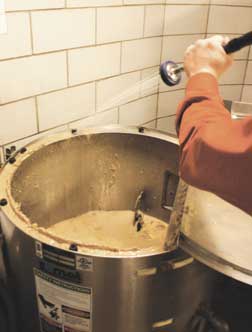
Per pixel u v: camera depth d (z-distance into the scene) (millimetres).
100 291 604
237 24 1201
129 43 1098
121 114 1189
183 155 457
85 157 988
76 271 588
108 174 1048
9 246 686
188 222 641
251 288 690
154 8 1102
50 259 597
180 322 685
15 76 873
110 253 566
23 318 774
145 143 978
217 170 406
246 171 384
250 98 1329
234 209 683
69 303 638
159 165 998
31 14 843
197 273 625
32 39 869
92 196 1076
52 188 958
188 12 1157
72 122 1061
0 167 845
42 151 875
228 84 1283
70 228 1035
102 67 1062
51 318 683
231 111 1003
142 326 658
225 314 725
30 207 894
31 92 923
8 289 752
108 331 660
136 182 1062
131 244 988
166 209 1060
